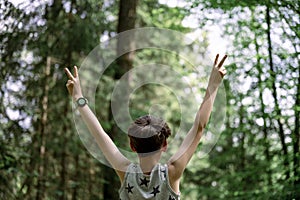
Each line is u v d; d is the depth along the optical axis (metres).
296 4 6.18
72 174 8.59
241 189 7.42
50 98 8.23
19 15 7.42
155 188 2.16
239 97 7.14
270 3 6.23
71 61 8.28
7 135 7.58
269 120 7.20
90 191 8.64
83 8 8.29
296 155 6.38
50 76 8.19
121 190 2.22
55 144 8.26
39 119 8.12
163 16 7.54
